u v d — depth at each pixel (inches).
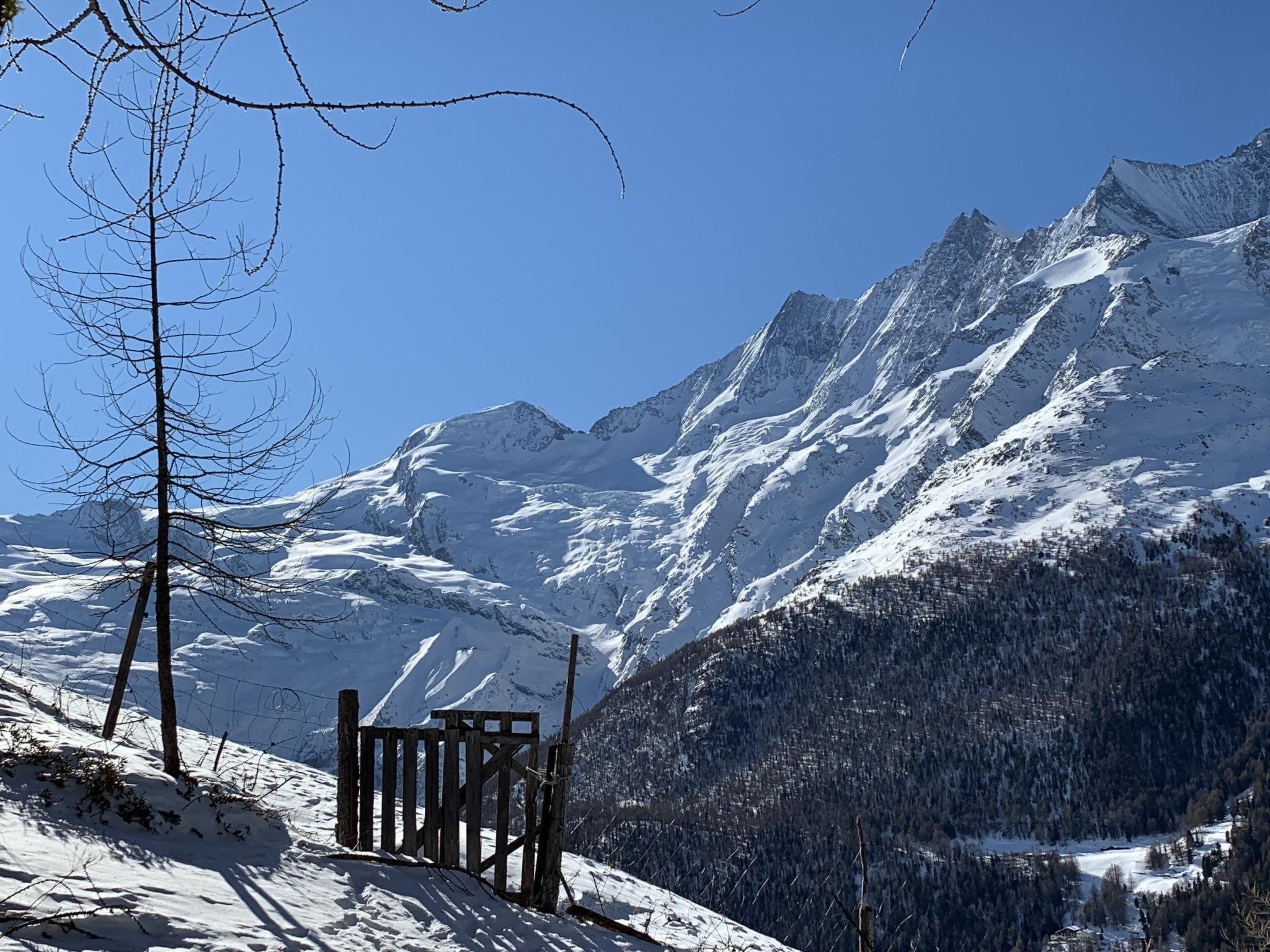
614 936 582.9
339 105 166.4
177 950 344.8
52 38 153.5
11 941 311.9
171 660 575.2
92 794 470.3
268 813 555.8
